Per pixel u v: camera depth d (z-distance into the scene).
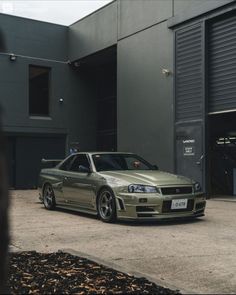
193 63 15.64
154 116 17.38
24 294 4.20
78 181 10.98
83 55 21.88
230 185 16.39
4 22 21.23
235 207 12.89
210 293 4.95
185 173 15.91
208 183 15.23
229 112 14.51
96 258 5.95
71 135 23.06
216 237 8.20
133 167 11.18
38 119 22.03
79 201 11.01
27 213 11.70
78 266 5.37
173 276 5.65
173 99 16.44
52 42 22.62
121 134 19.12
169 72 16.61
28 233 8.66
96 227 9.36
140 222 9.98
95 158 11.09
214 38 15.02
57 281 4.67
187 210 9.68
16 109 21.41
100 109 23.78
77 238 8.16
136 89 18.33
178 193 9.58
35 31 22.11
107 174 10.24
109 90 23.23
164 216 9.38
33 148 21.92
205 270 5.94
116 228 9.22
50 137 22.45
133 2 18.53
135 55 18.42
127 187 9.48
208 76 15.20
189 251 7.07
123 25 19.14
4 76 21.16
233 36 14.30
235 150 16.20
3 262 2.56
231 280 5.47
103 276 4.92
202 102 15.24
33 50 22.05
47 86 22.66
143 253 6.94
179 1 16.16
